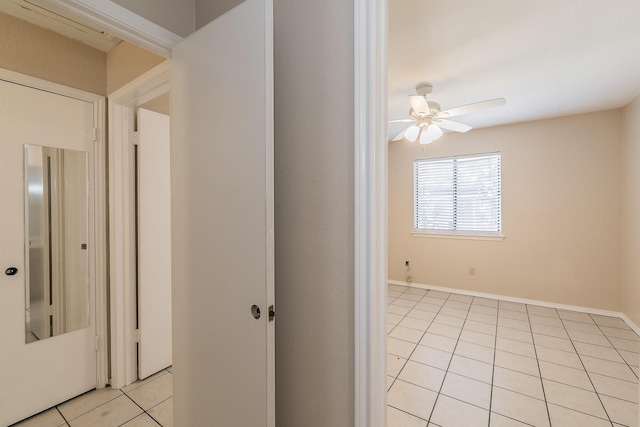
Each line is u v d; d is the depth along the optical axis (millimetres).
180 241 1210
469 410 1799
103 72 1973
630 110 2979
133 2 1125
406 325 3090
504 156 3820
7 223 1626
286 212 1015
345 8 872
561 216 3516
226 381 1024
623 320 3148
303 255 977
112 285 1968
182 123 1186
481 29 1805
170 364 2240
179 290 1225
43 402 1738
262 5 866
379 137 849
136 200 2062
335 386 918
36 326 1724
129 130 2008
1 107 1591
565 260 3504
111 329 1979
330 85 904
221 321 1034
